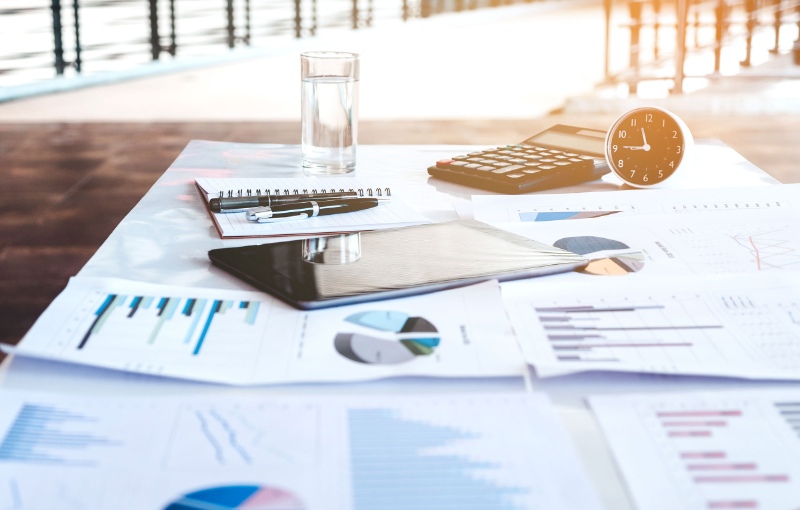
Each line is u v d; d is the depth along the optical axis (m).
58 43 5.75
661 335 0.60
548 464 0.44
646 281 0.69
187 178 1.09
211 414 0.49
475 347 0.58
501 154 1.13
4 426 0.47
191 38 7.42
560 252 0.75
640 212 0.91
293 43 8.42
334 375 0.54
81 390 0.52
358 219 0.89
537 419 0.49
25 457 0.44
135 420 0.48
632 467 0.45
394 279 0.68
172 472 0.43
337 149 1.11
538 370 0.54
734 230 0.83
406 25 10.52
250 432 0.47
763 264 0.75
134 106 4.90
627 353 0.57
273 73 6.63
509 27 10.91
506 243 0.78
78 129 3.00
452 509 0.41
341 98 1.09
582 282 0.69
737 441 0.47
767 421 0.49
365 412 0.49
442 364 0.55
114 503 0.41
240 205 0.91
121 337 0.58
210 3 7.56
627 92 4.82
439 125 2.67
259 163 1.18
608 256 0.76
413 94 5.24
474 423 0.48
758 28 5.81
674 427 0.48
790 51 5.96
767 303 0.65
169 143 2.69
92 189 2.20
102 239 1.81
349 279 0.68
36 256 1.71
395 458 0.45
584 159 1.09
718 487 0.43
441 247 0.76
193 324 0.61
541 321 0.62
